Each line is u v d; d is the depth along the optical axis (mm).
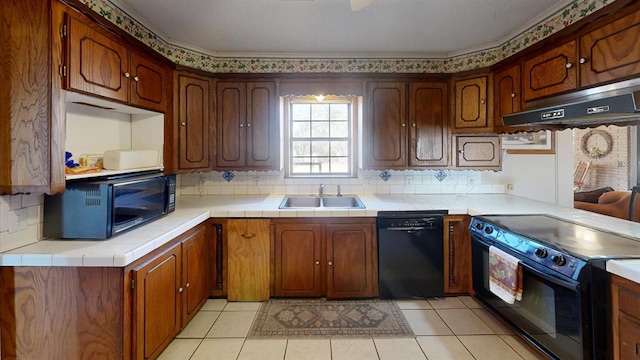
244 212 2656
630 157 6043
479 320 2420
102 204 1732
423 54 3148
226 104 3025
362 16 2350
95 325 1579
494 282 2143
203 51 3006
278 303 2682
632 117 1985
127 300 1604
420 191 3438
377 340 2176
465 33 2674
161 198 2330
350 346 2109
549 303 1728
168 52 2781
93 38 1719
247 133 3039
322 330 2293
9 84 1502
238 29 2562
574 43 1941
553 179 3355
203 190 3391
